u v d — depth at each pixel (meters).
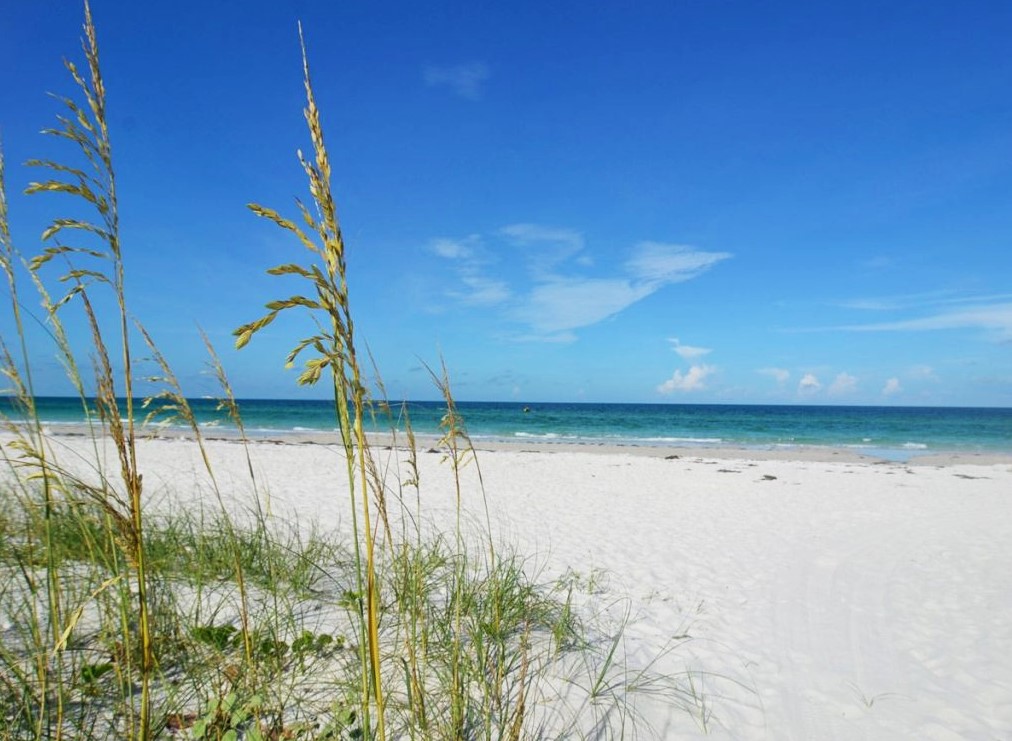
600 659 3.75
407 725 2.53
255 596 3.81
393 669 2.95
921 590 6.02
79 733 2.10
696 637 4.55
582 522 9.12
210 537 4.59
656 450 25.27
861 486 13.70
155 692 2.55
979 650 4.54
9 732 2.06
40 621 2.75
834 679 3.97
